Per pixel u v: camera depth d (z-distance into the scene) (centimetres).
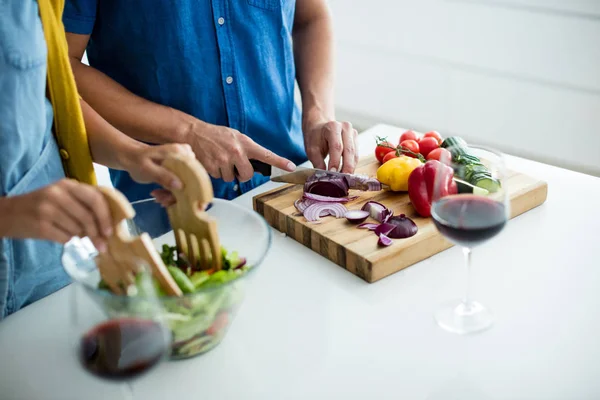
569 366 96
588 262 120
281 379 95
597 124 263
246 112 159
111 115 143
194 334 94
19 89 107
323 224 130
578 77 259
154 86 152
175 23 143
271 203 139
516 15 265
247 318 108
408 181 132
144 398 93
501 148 296
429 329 104
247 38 153
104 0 143
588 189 147
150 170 110
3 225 89
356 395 92
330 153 147
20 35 106
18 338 105
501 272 118
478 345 100
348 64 333
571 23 252
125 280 90
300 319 108
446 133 311
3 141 108
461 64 291
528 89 276
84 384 95
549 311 107
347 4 317
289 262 125
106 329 78
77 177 126
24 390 94
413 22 297
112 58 153
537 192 138
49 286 123
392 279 118
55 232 88
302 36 176
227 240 110
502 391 92
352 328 105
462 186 98
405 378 95
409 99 317
